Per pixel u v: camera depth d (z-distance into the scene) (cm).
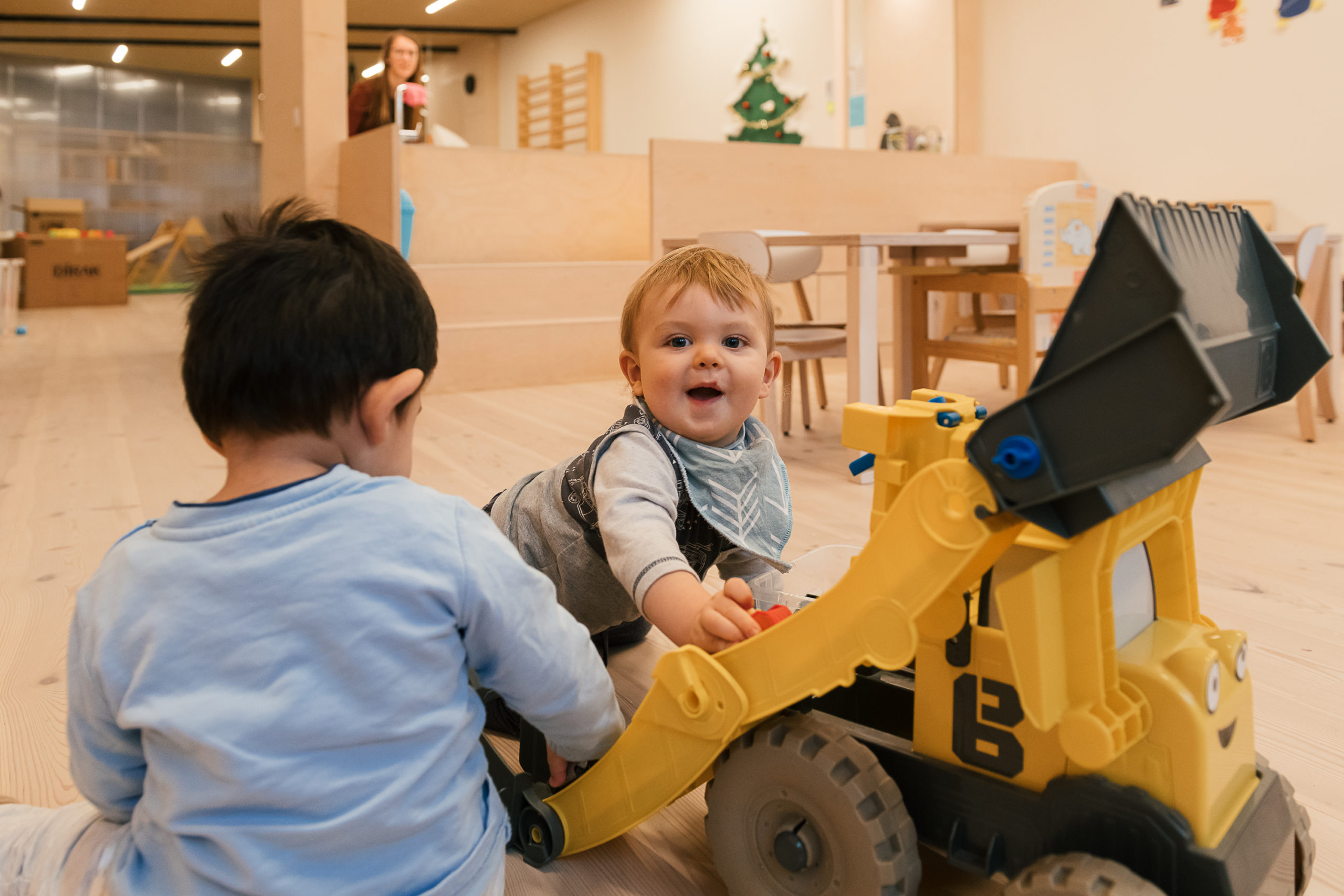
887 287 406
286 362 49
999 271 239
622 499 76
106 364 394
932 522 52
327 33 368
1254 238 63
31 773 86
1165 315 43
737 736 65
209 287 50
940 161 409
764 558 85
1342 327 265
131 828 52
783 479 89
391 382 52
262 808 48
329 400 50
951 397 63
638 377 87
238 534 48
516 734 95
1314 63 367
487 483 191
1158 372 42
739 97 650
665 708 67
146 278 966
